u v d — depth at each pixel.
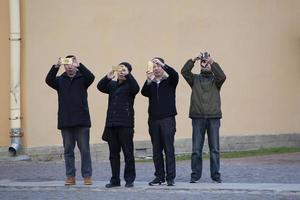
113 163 20.28
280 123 32.84
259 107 32.31
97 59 29.36
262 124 32.41
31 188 20.53
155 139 20.41
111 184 20.25
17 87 28.06
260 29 32.38
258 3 32.31
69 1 29.03
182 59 30.64
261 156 29.34
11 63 28.06
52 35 28.75
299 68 33.25
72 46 29.06
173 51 30.50
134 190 19.62
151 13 30.17
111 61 29.56
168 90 20.34
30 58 28.42
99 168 25.89
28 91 28.38
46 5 28.70
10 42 28.14
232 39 31.72
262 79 32.41
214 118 20.81
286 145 32.94
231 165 25.69
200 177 21.12
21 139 28.27
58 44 28.84
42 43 28.62
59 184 21.11
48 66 28.67
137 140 29.72
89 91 29.14
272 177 22.02
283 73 32.94
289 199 17.56
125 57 29.75
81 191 19.72
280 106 32.84
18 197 18.77
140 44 30.00
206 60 20.92
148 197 18.23
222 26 31.50
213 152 20.83
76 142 22.38
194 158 20.89
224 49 31.52
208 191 19.16
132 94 20.30
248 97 32.06
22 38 28.42
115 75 22.17
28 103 28.38
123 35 29.75
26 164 27.17
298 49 33.22
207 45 31.16
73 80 20.62
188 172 24.25
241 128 31.91
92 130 29.14
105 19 29.50
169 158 20.23
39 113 28.48
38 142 28.45
